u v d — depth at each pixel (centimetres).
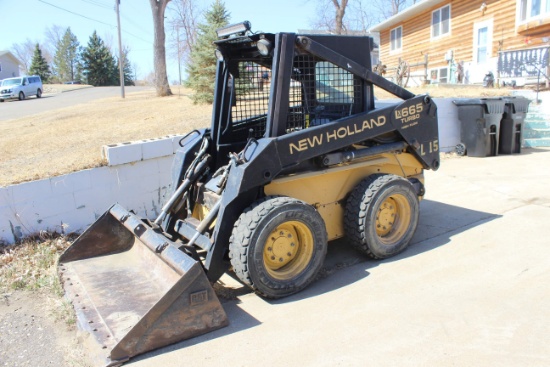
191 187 467
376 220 457
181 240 467
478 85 1462
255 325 363
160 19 1980
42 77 6800
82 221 588
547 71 1241
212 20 1344
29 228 549
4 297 435
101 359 318
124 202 620
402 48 2206
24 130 1095
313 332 348
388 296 394
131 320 351
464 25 1711
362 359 311
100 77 6425
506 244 481
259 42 401
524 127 1042
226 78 480
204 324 350
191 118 1059
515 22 1448
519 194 649
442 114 937
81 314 362
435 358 306
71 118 1257
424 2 1847
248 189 382
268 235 381
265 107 509
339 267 461
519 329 332
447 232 530
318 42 424
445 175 786
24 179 591
